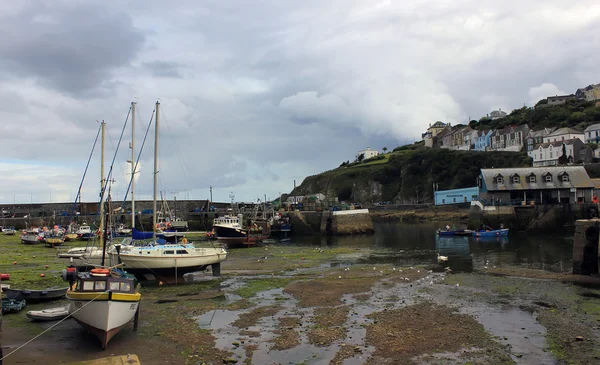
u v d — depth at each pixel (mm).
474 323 18516
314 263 38594
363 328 18031
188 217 96500
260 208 103938
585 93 151250
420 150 144375
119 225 75375
